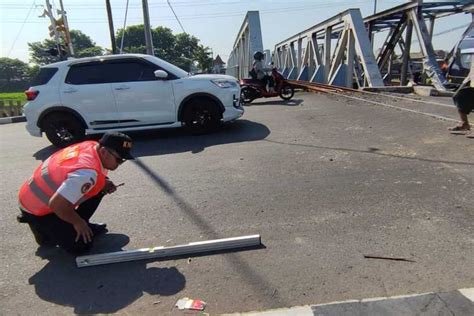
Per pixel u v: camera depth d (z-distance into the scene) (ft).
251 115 34.04
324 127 26.68
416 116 27.73
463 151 18.67
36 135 26.45
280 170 18.01
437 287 9.02
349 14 50.55
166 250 11.05
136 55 26.25
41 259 11.44
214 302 9.01
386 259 10.27
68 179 10.21
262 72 42.96
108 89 25.68
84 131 26.16
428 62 44.09
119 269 10.62
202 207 14.39
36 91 25.79
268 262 10.48
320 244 11.21
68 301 9.40
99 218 13.96
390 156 18.88
